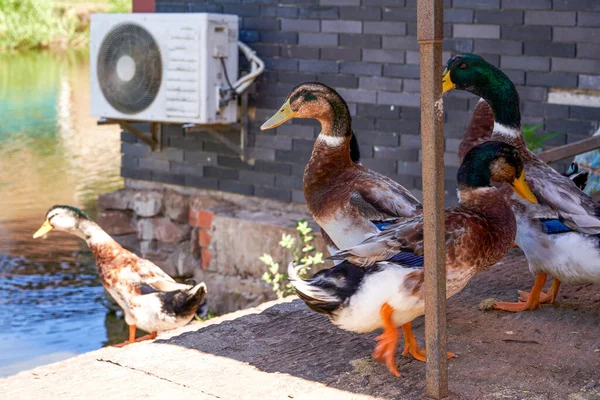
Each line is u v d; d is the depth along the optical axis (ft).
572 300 8.43
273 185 14.93
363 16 13.91
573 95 12.55
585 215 7.48
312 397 6.44
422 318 8.01
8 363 12.05
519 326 7.80
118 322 13.69
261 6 14.74
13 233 17.81
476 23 13.07
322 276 6.46
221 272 14.73
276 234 13.96
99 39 14.90
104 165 24.16
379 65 13.88
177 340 7.52
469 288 8.83
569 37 12.46
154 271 10.33
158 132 15.87
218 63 14.24
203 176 15.57
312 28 14.35
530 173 7.86
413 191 13.85
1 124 29.71
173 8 15.66
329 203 7.88
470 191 6.73
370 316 6.50
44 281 15.38
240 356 7.18
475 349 7.30
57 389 6.63
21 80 38.88
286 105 8.18
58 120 30.60
